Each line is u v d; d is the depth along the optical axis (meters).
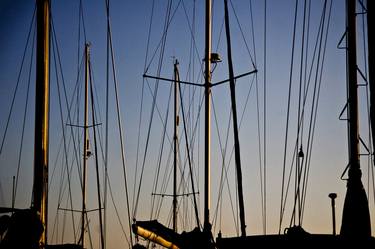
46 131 10.90
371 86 9.14
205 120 19.94
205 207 19.48
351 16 11.77
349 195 11.26
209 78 20.06
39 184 10.75
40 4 10.97
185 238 18.02
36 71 10.92
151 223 18.25
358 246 10.90
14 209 11.91
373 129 9.17
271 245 11.71
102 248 14.47
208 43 20.05
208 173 19.70
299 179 13.06
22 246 9.95
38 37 10.95
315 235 11.58
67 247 18.06
